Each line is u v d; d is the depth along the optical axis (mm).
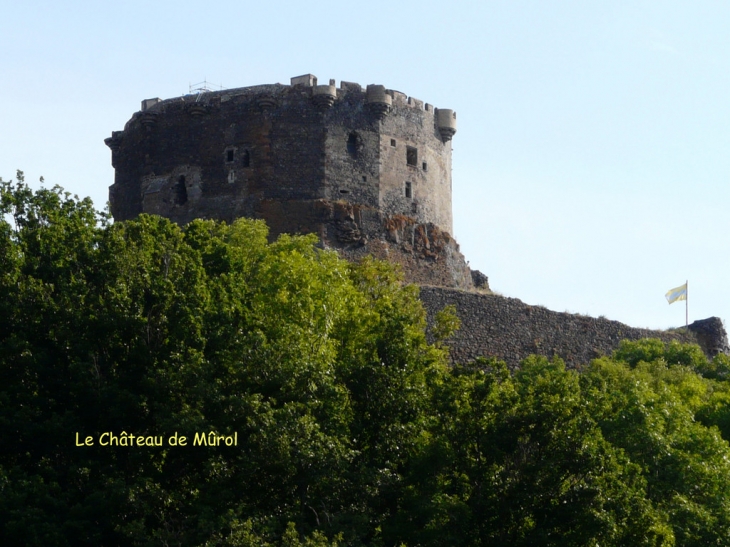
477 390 98750
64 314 101250
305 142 157750
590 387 103875
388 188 160250
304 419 92375
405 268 159375
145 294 102688
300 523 90438
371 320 117812
